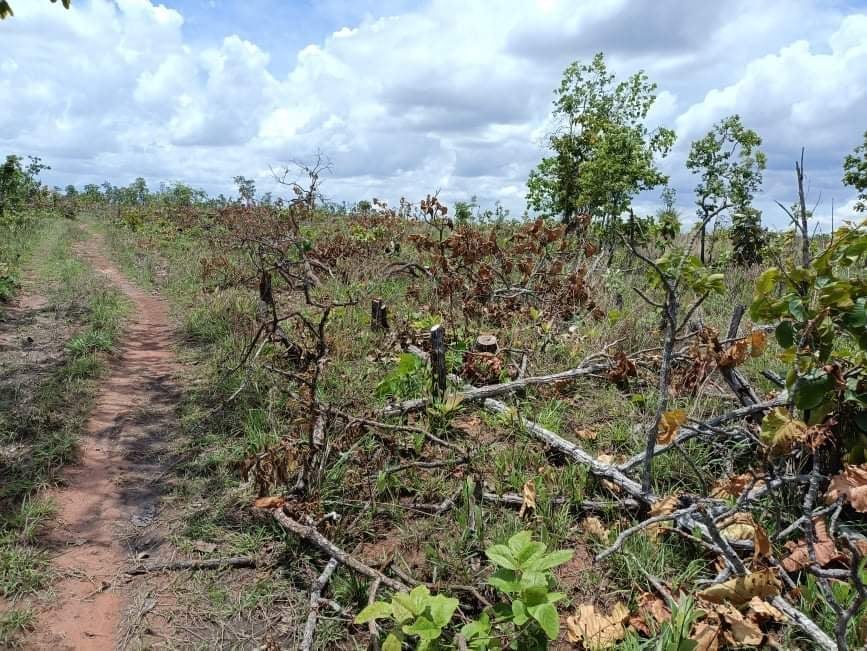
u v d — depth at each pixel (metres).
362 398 4.60
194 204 26.47
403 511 3.36
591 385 4.95
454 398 4.34
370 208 16.39
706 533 2.83
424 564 2.94
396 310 7.33
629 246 2.98
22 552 3.07
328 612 2.65
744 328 5.77
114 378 5.70
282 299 8.35
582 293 6.54
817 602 2.50
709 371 4.00
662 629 2.38
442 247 7.52
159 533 3.31
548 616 2.13
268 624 2.64
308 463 3.35
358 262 9.62
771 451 2.78
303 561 3.00
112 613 2.72
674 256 3.74
